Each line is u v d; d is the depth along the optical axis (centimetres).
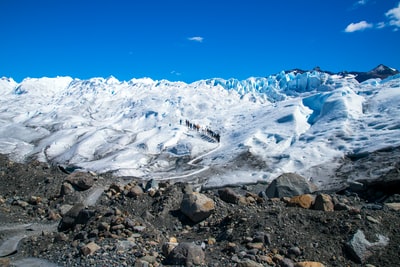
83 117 11912
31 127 10450
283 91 13062
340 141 5409
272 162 5322
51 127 10344
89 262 1265
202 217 1747
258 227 1438
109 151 7588
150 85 16012
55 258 1367
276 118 7656
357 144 5103
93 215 1705
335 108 6831
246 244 1356
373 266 1192
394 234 1315
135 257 1298
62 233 1611
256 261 1245
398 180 2802
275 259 1255
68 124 10450
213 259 1277
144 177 5391
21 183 2744
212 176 5128
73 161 7312
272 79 14112
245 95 12925
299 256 1267
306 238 1347
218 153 6512
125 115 11994
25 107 14838
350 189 3095
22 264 1330
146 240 1454
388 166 3916
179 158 6694
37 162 3397
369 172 3909
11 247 1556
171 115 10912
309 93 12075
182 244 1275
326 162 4744
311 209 1684
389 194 2798
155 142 7769
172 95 13025
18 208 2269
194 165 6078
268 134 6831
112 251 1345
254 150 6081
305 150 5350
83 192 2392
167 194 1986
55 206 2277
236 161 5731
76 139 8794
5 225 1945
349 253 1254
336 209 1652
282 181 2472
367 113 6512
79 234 1556
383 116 6009
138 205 1964
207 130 8269
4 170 2989
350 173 4128
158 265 1226
